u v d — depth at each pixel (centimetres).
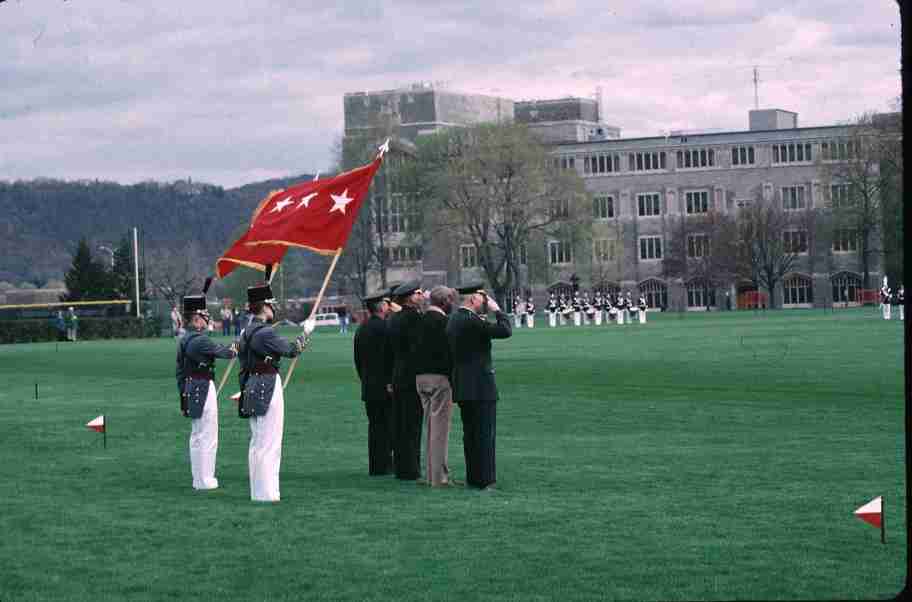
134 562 1758
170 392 5019
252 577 1659
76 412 4122
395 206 17125
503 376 5203
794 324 10450
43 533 1966
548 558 1723
